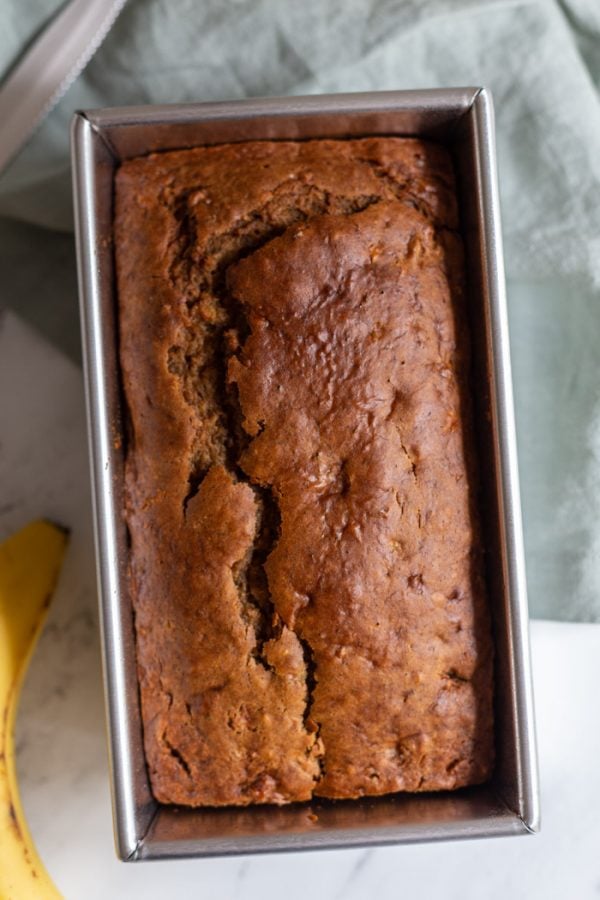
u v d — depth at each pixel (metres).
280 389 0.42
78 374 0.52
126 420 0.44
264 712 0.43
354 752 0.43
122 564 0.43
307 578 0.42
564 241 0.49
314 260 0.43
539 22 0.48
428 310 0.43
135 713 0.43
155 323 0.43
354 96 0.42
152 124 0.43
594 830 0.50
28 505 0.51
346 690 0.42
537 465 0.50
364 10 0.48
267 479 0.42
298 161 0.44
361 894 0.50
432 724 0.43
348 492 0.42
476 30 0.48
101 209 0.43
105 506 0.42
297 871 0.50
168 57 0.48
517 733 0.42
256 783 0.43
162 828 0.43
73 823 0.50
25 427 0.52
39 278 0.51
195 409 0.43
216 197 0.43
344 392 0.42
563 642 0.51
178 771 0.43
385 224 0.43
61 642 0.51
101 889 0.50
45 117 0.49
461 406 0.43
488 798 0.43
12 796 0.47
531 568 0.50
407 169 0.44
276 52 0.48
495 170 0.42
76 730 0.51
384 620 0.42
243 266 0.43
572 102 0.49
